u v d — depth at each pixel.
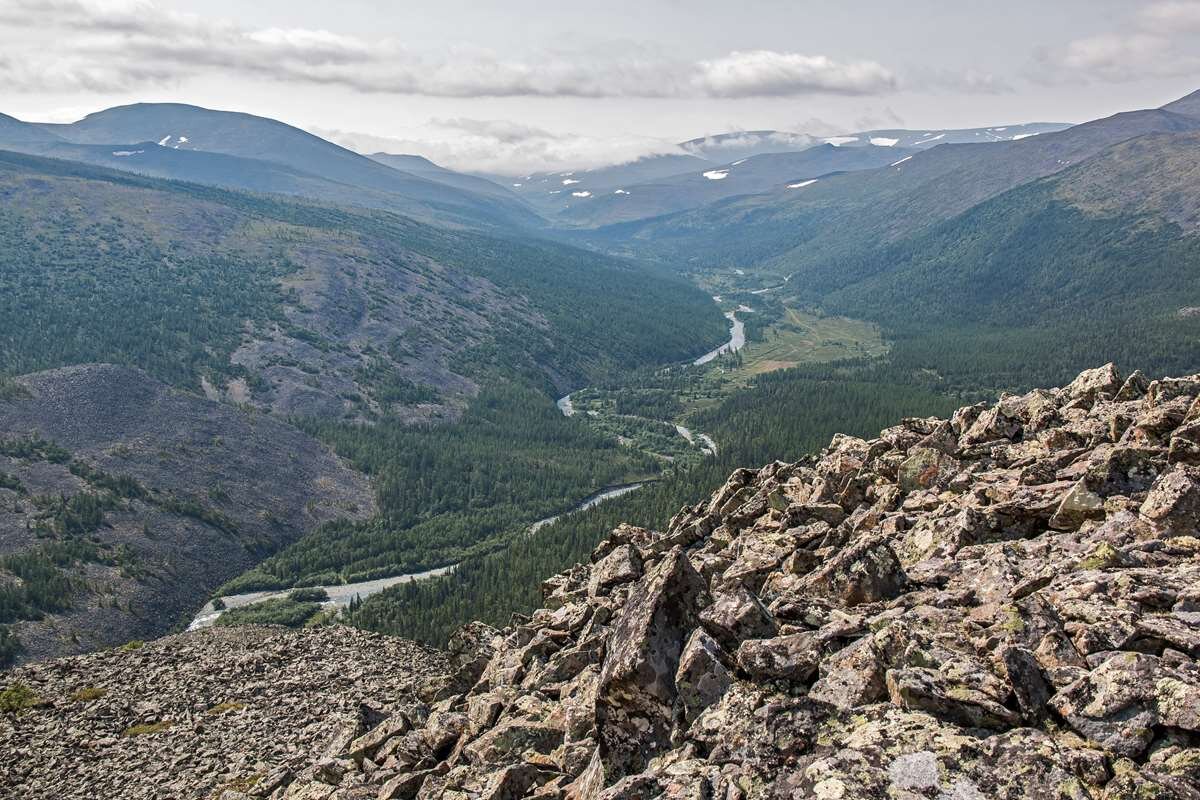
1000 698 15.56
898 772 14.43
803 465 46.97
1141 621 16.91
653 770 16.95
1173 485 22.31
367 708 45.22
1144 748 13.93
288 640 78.38
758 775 15.63
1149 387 33.19
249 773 48.47
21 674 71.81
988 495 29.50
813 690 17.39
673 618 20.83
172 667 72.25
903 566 26.22
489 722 30.03
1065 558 21.44
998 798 13.52
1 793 51.28
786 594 24.45
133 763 53.69
